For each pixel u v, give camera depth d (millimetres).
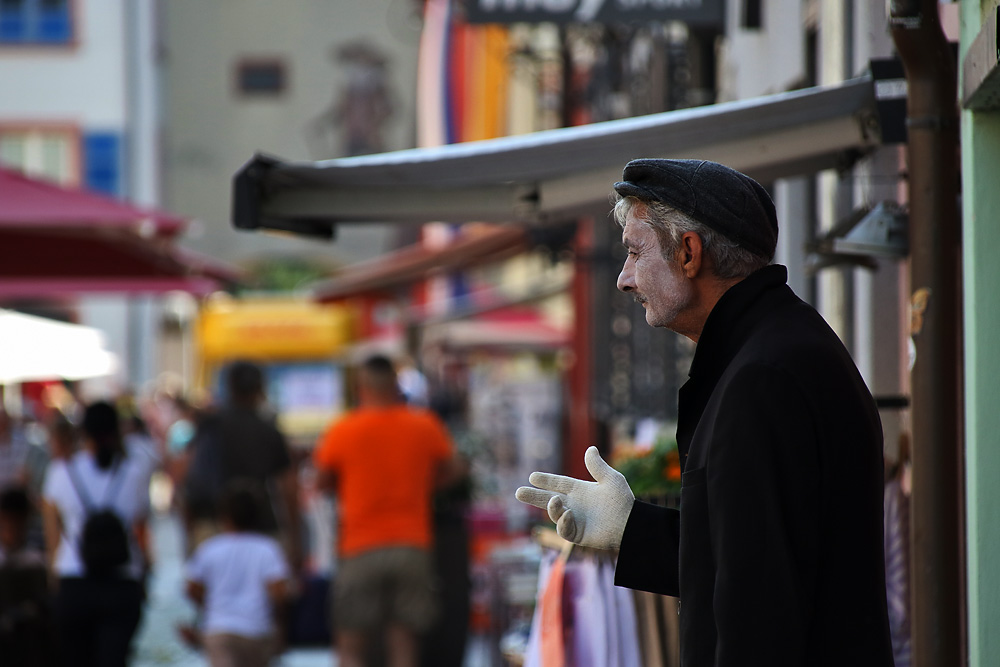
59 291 17047
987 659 7492
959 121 7957
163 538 40344
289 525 20359
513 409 32812
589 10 16047
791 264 15500
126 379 62250
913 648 7816
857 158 9805
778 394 5234
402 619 17594
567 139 9219
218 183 73188
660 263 5637
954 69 7875
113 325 62438
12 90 64625
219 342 40875
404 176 9766
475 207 10289
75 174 65000
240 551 16375
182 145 72812
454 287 46094
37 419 34500
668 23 16609
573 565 8523
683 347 21062
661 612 8391
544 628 8672
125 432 29797
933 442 7797
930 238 7852
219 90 73438
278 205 10203
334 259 74562
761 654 5086
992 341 7582
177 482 22453
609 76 22266
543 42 24422
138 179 65125
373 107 74000
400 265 32656
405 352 43906
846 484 5309
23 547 14438
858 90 8719
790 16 15297
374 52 74000
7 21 64688
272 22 73625
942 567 7758
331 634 23000
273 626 16453
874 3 11938
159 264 17375
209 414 20328
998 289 7590
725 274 5602
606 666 8398
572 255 23750
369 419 17734
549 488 6160
